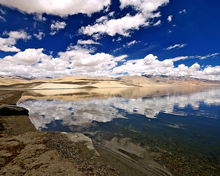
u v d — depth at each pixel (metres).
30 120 15.08
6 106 15.99
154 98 40.62
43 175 5.07
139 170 6.45
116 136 10.68
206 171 6.51
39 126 12.98
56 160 6.30
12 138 8.77
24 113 17.05
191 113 19.72
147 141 9.85
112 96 47.41
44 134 9.80
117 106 25.50
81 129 12.21
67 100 35.19
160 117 17.14
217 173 6.36
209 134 11.38
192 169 6.66
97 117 16.77
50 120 15.23
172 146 9.12
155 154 8.01
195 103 30.22
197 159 7.57
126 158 7.47
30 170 5.33
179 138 10.52
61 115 17.73
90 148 8.29
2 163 5.70
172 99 37.94
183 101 33.62
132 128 12.73
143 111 20.95
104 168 6.30
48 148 7.50
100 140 9.84
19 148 7.32
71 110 21.28
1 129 10.60
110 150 8.35
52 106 25.19
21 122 13.48
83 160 6.80
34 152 6.92
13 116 15.34
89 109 22.17
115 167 6.53
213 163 7.19
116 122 14.62
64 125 13.34
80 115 17.81
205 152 8.36
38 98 40.03
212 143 9.62
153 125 13.73
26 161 5.98
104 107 24.22
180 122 15.00
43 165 5.77
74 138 9.64
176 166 6.89
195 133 11.61
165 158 7.59
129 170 6.38
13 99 34.59
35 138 8.92
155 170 6.52
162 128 12.85
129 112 20.06
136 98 40.56
